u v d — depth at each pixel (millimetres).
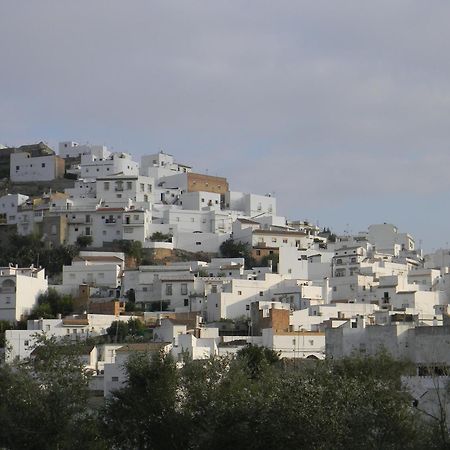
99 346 179500
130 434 110625
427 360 131375
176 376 114812
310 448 97062
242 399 105625
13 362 126000
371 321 199250
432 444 96625
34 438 107875
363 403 99438
